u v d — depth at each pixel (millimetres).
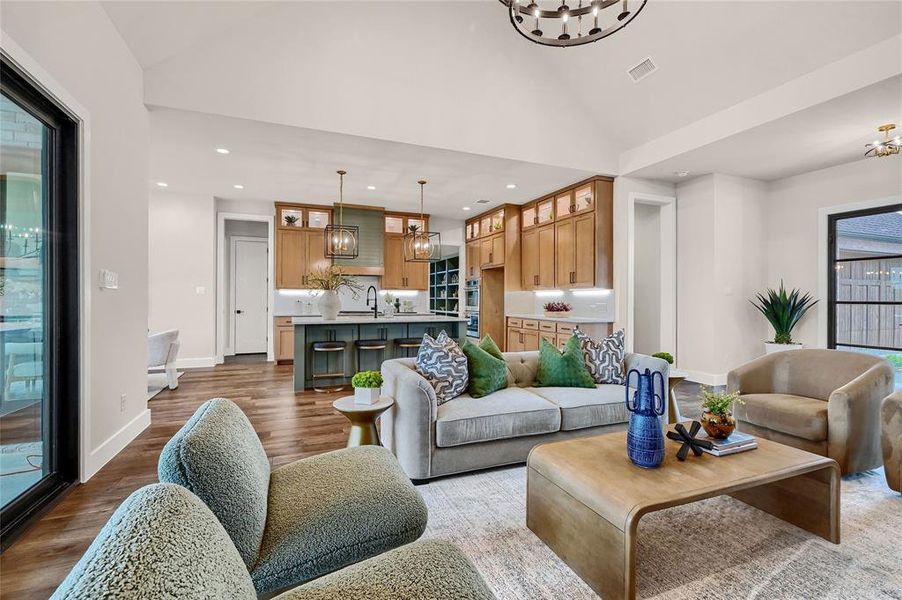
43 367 2234
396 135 4020
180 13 2963
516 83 4504
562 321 5613
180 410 3912
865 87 2977
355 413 2414
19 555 1745
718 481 1649
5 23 1765
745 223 5246
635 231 6188
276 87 3605
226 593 621
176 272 6195
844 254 4699
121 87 2891
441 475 2488
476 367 2908
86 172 2412
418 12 3938
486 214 7523
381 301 7660
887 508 2170
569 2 3422
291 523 1232
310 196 6414
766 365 3145
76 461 2387
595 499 1584
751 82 3586
